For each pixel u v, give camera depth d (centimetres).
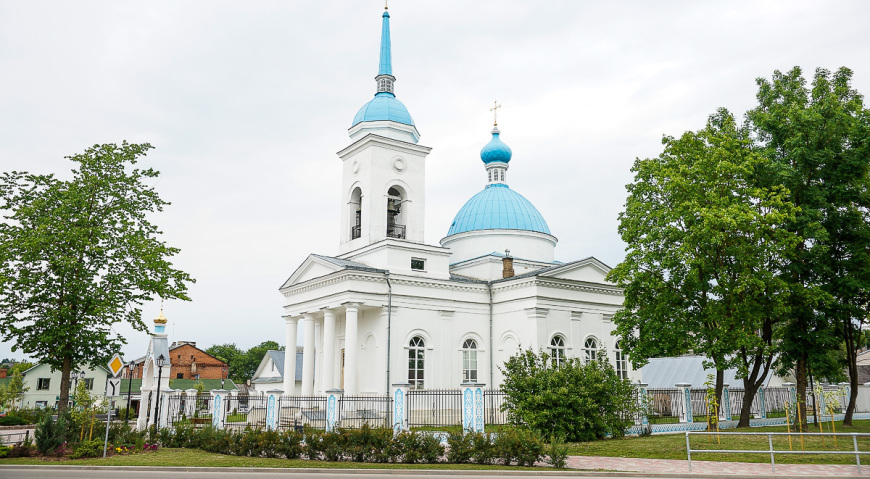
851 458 1972
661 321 2788
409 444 2034
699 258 2628
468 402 2320
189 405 3469
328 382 3456
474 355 3788
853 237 2806
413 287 3597
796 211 2673
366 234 3788
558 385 2453
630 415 2633
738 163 2664
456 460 1978
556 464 1862
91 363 2600
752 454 2036
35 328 2450
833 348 3020
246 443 2247
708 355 2736
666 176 2738
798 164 2758
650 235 2748
